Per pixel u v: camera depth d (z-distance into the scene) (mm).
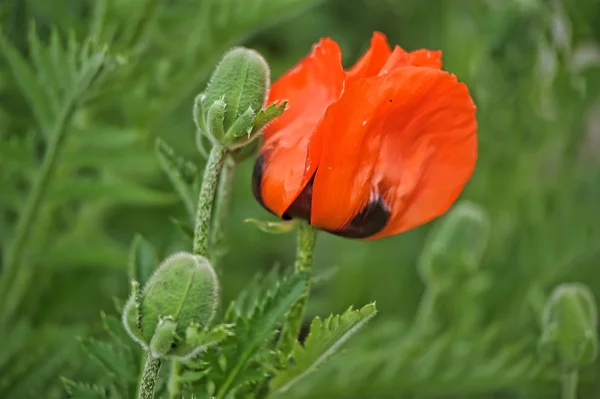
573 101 1651
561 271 1704
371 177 1090
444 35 1917
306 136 1085
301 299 1110
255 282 1183
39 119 1304
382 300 1793
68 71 1271
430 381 1373
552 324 1227
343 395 1384
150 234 1755
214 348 1098
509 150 1687
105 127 1328
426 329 1421
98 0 1372
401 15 2217
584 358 1226
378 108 1067
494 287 1686
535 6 1563
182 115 1703
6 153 1307
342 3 2336
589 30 1602
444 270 1399
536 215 1724
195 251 1073
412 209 1104
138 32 1331
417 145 1096
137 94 1370
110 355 1131
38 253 1344
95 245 1350
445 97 1079
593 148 2039
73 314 1521
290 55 2238
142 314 1033
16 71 1292
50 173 1280
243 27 1370
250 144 1094
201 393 1103
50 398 1255
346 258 1808
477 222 1398
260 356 1098
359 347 1485
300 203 1092
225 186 1111
